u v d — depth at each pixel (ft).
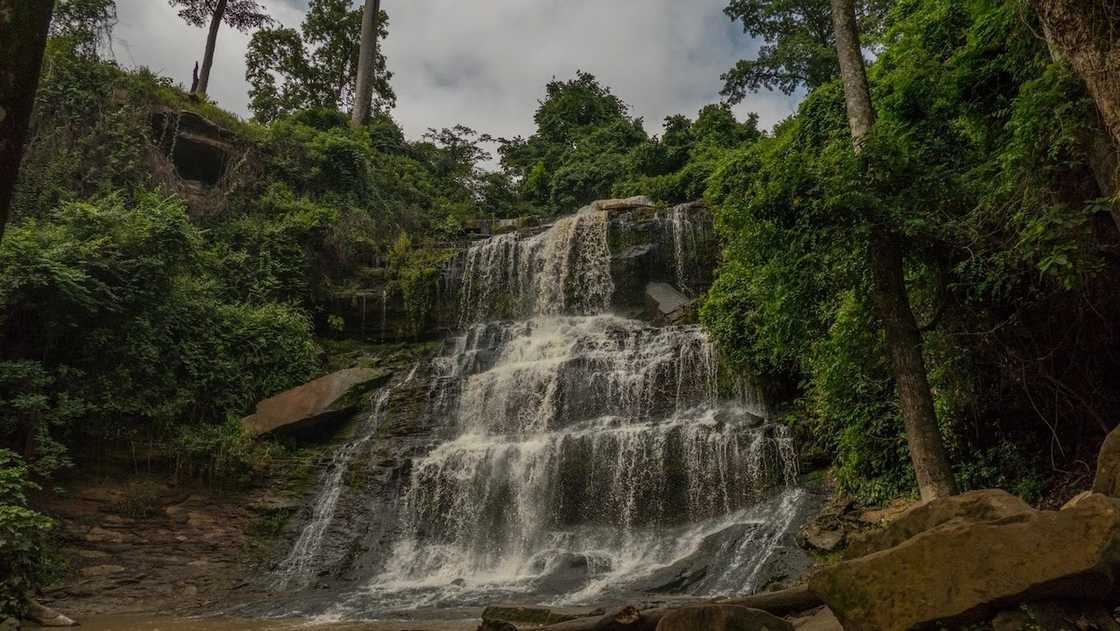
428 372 63.10
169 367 53.57
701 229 66.95
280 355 61.21
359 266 76.18
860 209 24.56
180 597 38.60
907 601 13.17
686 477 43.52
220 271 65.05
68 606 36.14
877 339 29.07
